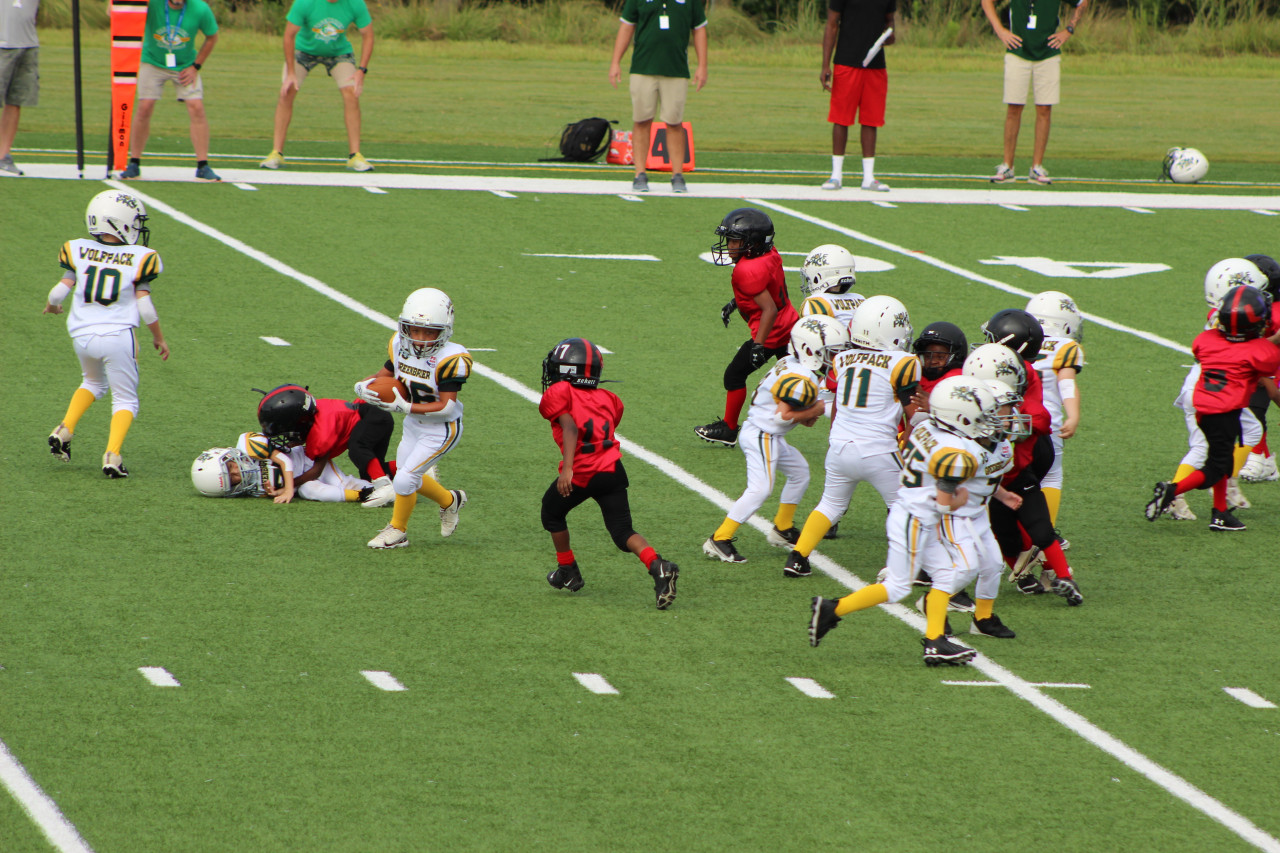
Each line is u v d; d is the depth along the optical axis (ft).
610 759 59.11
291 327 128.98
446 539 85.87
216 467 89.51
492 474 97.66
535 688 65.62
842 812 55.62
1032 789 58.03
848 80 192.95
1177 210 195.11
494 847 52.26
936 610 69.36
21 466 93.86
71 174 180.34
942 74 390.63
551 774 57.67
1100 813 56.34
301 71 193.67
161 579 76.95
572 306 140.77
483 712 62.95
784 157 234.17
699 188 198.08
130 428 102.42
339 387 113.19
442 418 80.59
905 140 260.42
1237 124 301.02
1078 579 83.10
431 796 55.57
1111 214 191.31
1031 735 62.75
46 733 59.31
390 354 80.79
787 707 64.64
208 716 61.46
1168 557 86.84
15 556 79.00
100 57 325.21
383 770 57.41
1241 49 461.78
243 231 160.76
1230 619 77.15
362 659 68.03
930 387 80.59
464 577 79.77
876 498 97.86
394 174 197.88
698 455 102.99
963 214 187.62
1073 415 81.51
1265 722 64.80
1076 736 62.80
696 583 80.48
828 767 59.16
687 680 67.21
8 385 110.11
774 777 58.13
